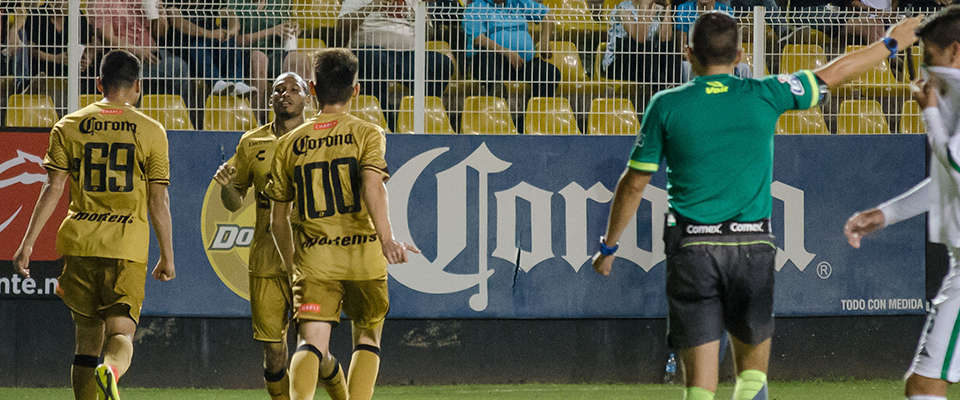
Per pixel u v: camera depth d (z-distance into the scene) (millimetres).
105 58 9594
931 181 7512
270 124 10742
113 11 14000
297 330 8523
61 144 9375
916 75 15023
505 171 13891
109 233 9281
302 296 8375
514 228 13898
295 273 8500
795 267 14000
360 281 8469
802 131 15016
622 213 7176
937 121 7141
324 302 8383
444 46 14742
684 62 14633
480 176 13875
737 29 7062
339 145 8336
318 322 8375
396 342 13875
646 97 14719
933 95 7230
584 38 14594
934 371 7012
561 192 13945
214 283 13672
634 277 13992
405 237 13773
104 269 9336
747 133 6797
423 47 14055
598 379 14047
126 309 9312
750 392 6906
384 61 14414
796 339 14125
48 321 13531
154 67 14180
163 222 9539
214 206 13641
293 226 8641
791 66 15375
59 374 13562
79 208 9383
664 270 14016
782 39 15273
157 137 9516
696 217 6859
